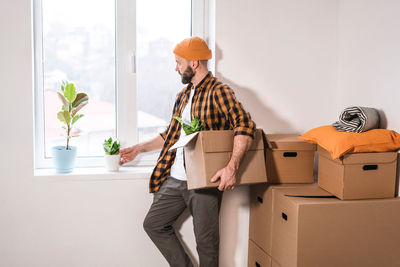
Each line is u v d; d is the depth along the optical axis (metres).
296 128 2.50
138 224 2.36
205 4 2.48
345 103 2.43
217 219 2.06
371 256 1.89
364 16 2.23
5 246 2.24
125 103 2.46
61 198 2.26
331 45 2.49
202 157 1.83
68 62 2.40
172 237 2.24
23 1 2.15
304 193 1.98
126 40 2.42
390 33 2.02
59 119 2.23
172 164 2.16
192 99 2.06
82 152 2.47
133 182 2.32
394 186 1.92
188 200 2.07
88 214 2.29
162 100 2.53
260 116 2.44
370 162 1.87
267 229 2.17
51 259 2.29
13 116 2.18
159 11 2.47
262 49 2.41
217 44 2.36
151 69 2.50
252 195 2.39
